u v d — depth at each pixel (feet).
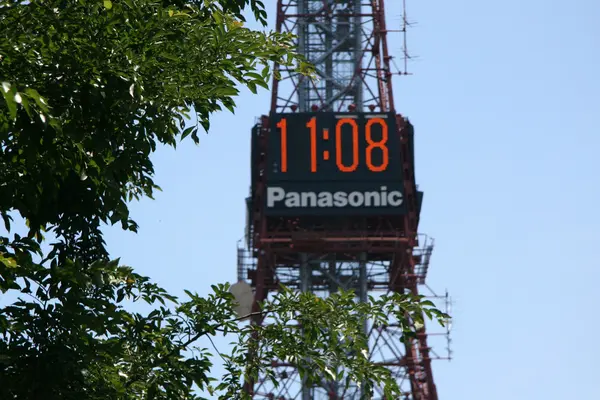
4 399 205.87
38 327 208.85
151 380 223.51
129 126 215.51
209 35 210.18
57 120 189.78
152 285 228.22
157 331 229.25
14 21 195.93
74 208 226.17
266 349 236.22
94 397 211.41
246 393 237.25
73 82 199.00
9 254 209.05
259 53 215.51
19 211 214.28
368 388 233.55
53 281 212.84
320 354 233.96
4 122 190.70
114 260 220.23
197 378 225.15
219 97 216.95
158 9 206.59
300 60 221.66
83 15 199.52
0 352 206.69
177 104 211.41
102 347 211.61
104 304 214.07
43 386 205.87
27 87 175.42
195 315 230.89
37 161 205.46
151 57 206.69
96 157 210.79
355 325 231.71
